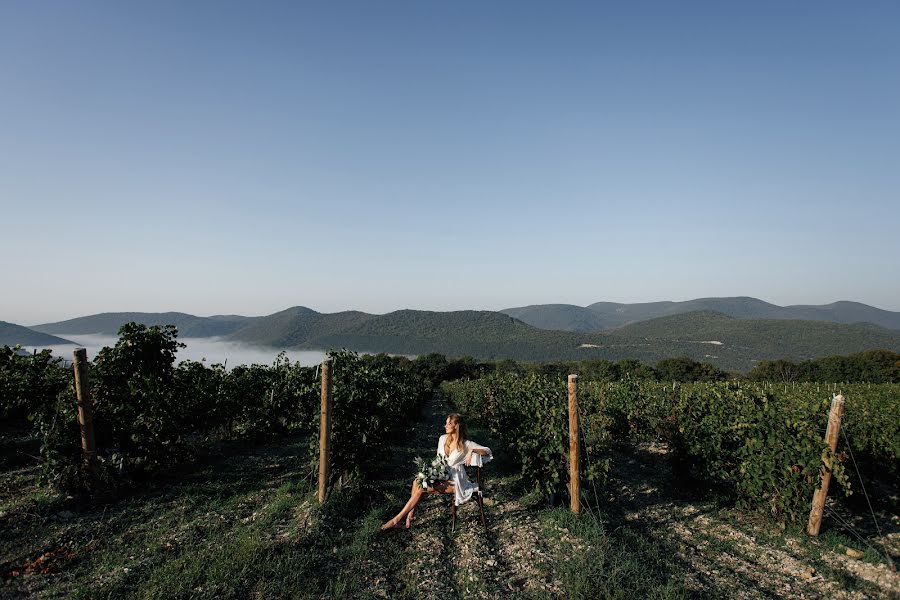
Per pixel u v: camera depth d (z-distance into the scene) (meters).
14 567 5.08
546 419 7.78
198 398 10.50
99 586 4.67
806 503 6.56
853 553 5.96
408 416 15.98
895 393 15.13
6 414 8.86
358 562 5.26
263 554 5.26
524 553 5.55
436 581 4.93
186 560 5.18
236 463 10.40
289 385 9.36
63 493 6.95
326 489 7.00
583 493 7.74
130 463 8.07
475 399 19.41
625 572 5.00
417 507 7.33
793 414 7.08
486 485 8.74
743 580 5.22
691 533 6.63
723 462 7.70
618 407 14.31
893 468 8.64
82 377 7.02
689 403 9.17
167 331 9.08
